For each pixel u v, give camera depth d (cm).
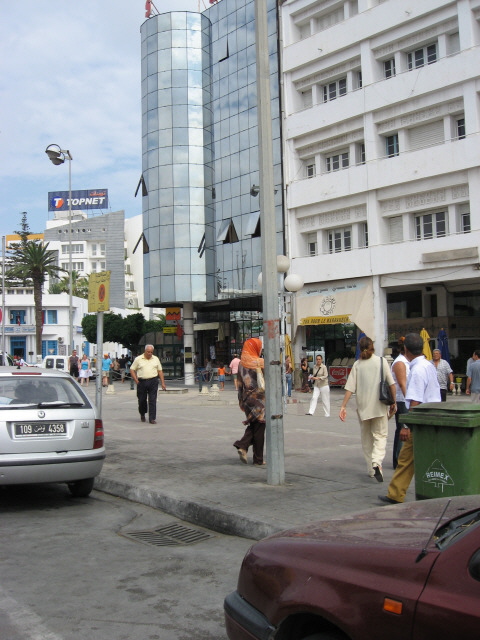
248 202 3675
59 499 834
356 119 2839
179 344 4428
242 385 970
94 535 656
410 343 732
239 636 310
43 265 5291
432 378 711
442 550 257
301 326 3050
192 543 630
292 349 3039
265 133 816
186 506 719
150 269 4022
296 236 3067
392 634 242
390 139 2775
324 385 1788
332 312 2880
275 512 665
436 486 580
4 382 792
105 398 2653
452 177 2506
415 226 2681
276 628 287
